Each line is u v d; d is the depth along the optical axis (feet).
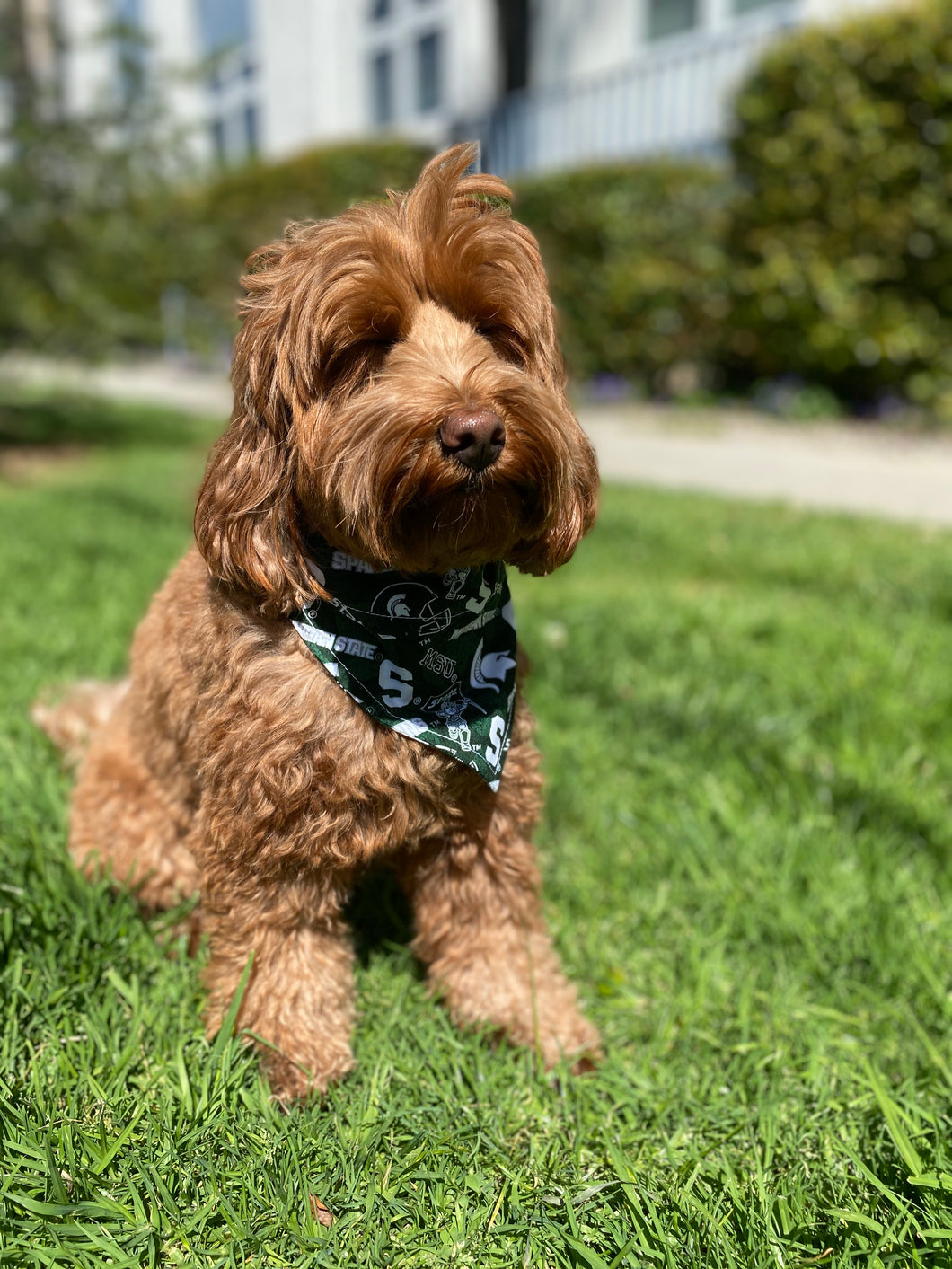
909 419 7.62
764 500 5.63
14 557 4.39
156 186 7.97
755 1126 1.58
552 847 2.37
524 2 11.21
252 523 1.59
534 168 10.86
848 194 7.21
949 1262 1.26
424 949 1.94
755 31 8.75
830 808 2.45
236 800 1.63
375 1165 1.49
